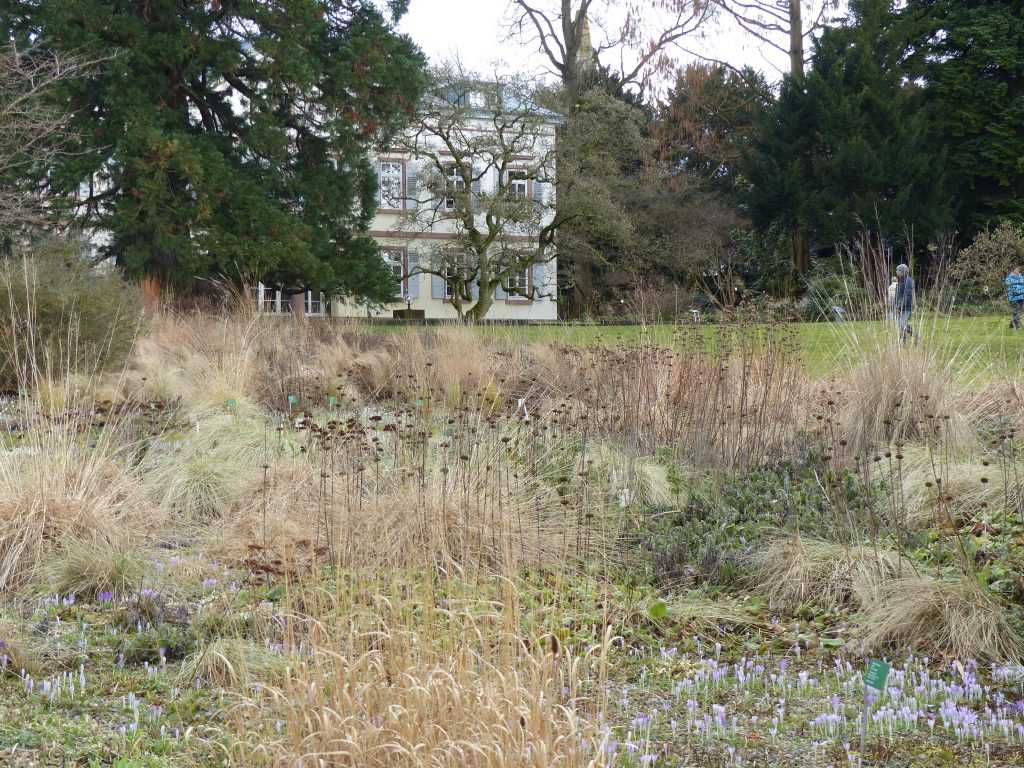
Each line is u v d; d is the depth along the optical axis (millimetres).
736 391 7961
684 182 31953
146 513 5852
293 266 21062
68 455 5664
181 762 3059
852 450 7211
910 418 7230
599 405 7723
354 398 9125
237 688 3582
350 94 22578
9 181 18281
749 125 35844
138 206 19562
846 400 7723
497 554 5051
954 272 14023
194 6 20766
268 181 21344
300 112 23125
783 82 29562
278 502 5844
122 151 19469
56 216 19328
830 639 4461
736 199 34125
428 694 2867
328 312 29297
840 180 27516
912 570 4906
